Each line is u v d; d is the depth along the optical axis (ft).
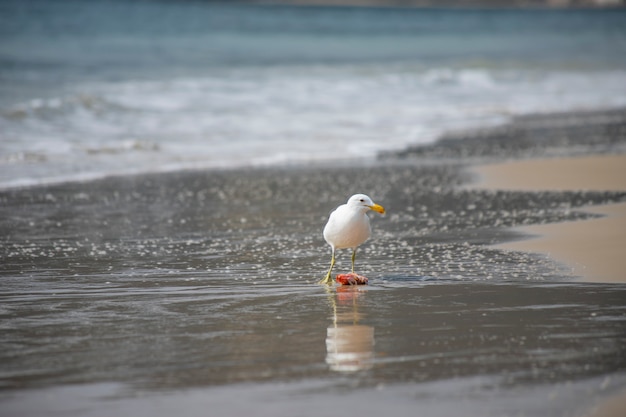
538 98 222.28
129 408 38.01
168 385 40.75
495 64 317.83
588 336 47.73
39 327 50.26
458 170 117.60
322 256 70.18
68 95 176.45
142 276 63.31
